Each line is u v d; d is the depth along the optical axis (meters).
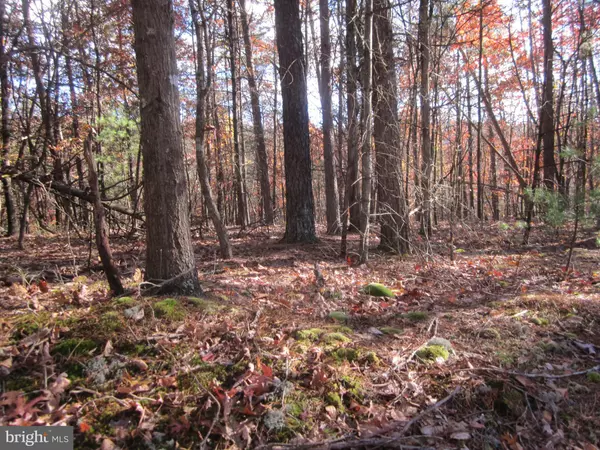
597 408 2.62
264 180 15.02
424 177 6.83
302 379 2.60
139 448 2.12
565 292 4.58
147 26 3.31
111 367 2.57
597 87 14.73
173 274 3.62
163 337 2.84
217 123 13.17
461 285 5.27
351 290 4.83
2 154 6.75
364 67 5.91
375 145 7.11
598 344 3.32
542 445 2.35
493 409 2.54
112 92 11.24
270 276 5.51
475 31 12.92
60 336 2.80
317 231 12.91
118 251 6.99
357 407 2.44
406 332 3.42
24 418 2.17
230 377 2.57
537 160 8.69
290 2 8.57
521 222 8.01
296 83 8.66
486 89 15.03
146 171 3.57
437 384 2.68
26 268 5.29
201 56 6.07
